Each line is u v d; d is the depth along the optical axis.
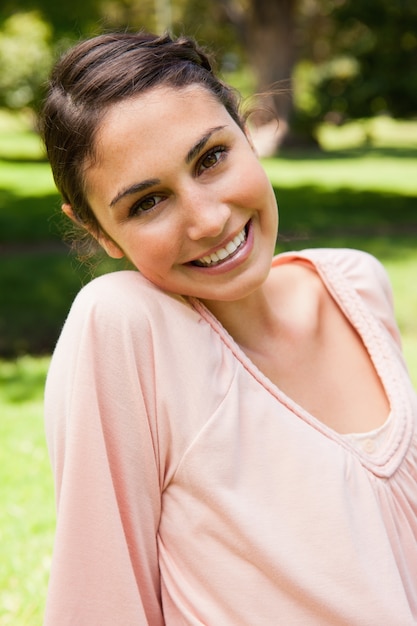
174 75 1.39
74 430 1.40
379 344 1.63
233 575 1.38
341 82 12.90
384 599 1.37
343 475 1.42
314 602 1.36
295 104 23.83
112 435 1.41
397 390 1.59
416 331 6.38
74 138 1.40
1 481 3.57
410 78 12.10
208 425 1.39
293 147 24.44
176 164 1.36
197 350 1.43
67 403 1.42
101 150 1.38
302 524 1.38
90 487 1.39
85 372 1.40
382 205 13.98
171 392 1.41
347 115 12.96
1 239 10.95
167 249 1.40
